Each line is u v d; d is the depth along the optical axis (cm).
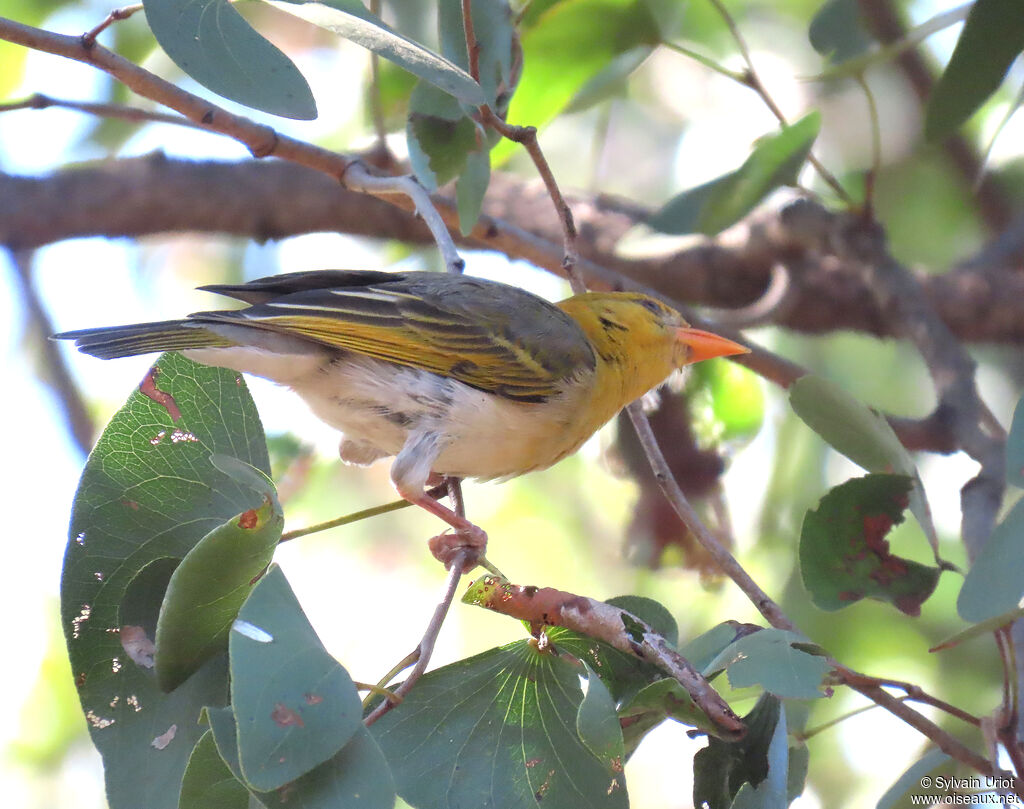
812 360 1424
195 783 557
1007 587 584
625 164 1491
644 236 1366
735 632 668
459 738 631
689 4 1191
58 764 1312
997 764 605
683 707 599
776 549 1278
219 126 855
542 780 618
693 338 1058
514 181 1436
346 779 521
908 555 1228
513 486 1452
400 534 1452
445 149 883
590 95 1070
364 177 910
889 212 1410
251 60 625
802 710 736
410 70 612
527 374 927
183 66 616
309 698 507
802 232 1135
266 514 574
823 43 1088
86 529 668
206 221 1305
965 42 830
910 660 1195
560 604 635
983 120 1354
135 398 687
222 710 532
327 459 1161
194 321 844
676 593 1314
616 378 1016
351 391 895
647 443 783
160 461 683
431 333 905
